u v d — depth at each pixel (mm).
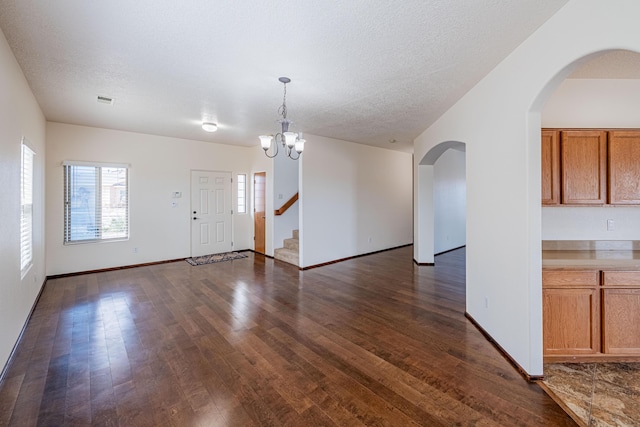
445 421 1733
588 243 2898
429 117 4324
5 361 2281
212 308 3531
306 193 5508
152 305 3619
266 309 3512
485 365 2334
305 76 2906
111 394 1985
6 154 2365
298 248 5941
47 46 2365
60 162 4730
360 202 6680
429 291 4219
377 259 6395
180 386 2070
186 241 6184
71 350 2564
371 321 3182
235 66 2701
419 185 5805
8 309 2391
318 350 2566
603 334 2324
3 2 1826
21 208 2869
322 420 1749
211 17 1982
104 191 5184
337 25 2068
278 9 1895
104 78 2975
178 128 5117
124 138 5336
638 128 2648
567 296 2328
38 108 3779
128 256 5445
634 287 2307
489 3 1811
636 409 1844
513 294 2350
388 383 2104
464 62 2578
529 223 2152
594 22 1591
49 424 1725
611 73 2691
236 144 6734
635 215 2902
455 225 7656
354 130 5215
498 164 2586
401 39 2238
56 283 4457
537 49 2064
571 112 2816
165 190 5859
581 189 2584
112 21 2031
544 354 2342
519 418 1752
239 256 6492
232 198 6883
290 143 3359
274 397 1954
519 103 2270
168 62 2629
